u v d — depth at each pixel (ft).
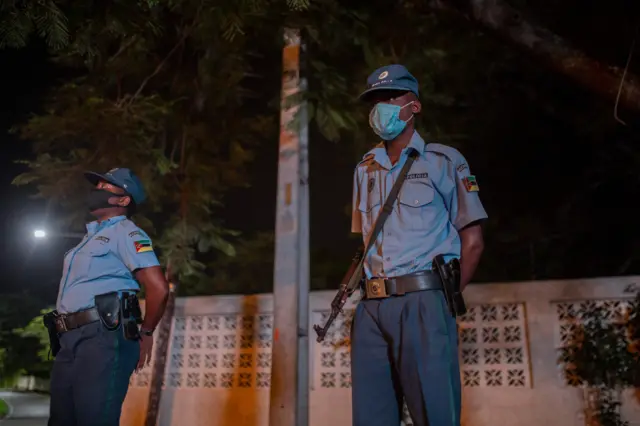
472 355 17.24
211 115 23.63
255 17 17.24
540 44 15.55
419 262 9.04
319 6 16.62
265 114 24.30
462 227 9.34
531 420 16.30
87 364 10.91
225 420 19.07
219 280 28.27
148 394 18.99
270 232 30.83
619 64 21.84
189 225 22.47
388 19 18.97
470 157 27.71
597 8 22.27
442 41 22.15
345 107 17.98
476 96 26.04
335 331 18.57
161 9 19.76
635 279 16.39
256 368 19.36
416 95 9.98
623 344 16.19
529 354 16.78
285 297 14.78
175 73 22.99
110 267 11.57
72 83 22.50
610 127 24.48
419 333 8.68
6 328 54.34
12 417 29.22
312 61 17.33
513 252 27.78
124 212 12.58
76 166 21.48
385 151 10.09
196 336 20.20
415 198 9.30
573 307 16.76
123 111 21.25
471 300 17.46
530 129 26.99
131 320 11.41
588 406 15.94
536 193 27.53
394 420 9.15
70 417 11.16
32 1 13.47
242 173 24.91
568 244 27.58
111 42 21.03
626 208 26.61
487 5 16.14
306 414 14.43
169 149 24.06
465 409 16.89
